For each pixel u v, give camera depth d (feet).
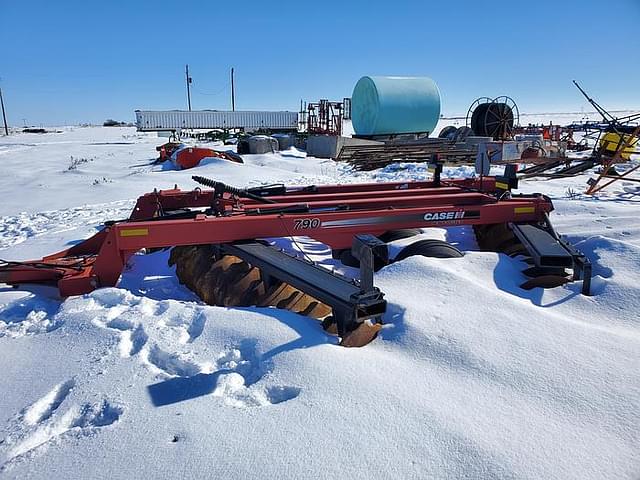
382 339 9.85
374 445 6.56
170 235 13.38
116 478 6.09
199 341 9.62
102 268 13.25
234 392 7.89
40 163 74.90
